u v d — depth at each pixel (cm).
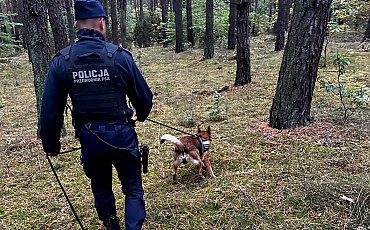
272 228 294
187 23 2194
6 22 1933
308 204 321
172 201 352
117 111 246
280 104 516
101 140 242
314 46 481
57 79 238
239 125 578
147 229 312
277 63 1216
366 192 319
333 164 396
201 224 310
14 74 1644
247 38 895
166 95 937
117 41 2092
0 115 905
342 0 1027
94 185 279
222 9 2072
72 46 242
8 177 473
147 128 642
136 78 250
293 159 417
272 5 2770
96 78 237
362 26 1886
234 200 340
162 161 474
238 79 930
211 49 1548
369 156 405
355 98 558
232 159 443
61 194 405
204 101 814
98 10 246
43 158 534
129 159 259
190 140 404
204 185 385
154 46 2548
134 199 262
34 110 945
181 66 1485
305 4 466
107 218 289
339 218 296
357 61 1080
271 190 351
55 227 337
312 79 500
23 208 380
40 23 569
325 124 513
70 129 700
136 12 3525
